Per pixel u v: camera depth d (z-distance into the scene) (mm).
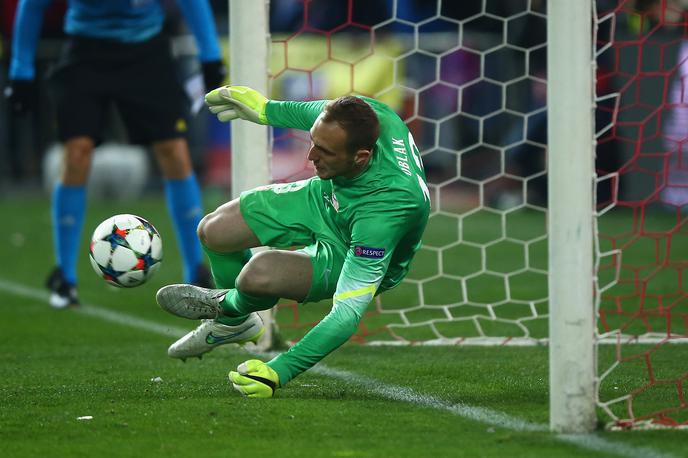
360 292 13008
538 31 41125
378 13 46531
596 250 12164
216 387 14555
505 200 43562
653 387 14656
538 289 25594
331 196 13633
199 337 14992
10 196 51562
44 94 51062
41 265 31125
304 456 10883
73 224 23406
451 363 16688
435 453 10992
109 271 14594
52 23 48344
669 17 34844
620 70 38938
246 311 14375
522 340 18969
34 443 11430
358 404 13398
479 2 46281
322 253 13789
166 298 14570
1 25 48938
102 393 14156
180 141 23500
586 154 11625
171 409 13008
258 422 12336
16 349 18469
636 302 23328
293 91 46000
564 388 11859
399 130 13555
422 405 13398
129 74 23141
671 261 29656
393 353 17781
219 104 14383
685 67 38188
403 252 13898
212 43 22766
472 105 46844
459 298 24453
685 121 39250
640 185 41156
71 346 18781
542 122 42344
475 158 47656
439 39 46125
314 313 22516
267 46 17484
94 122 23109
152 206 46406
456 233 37031
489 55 45969
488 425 12273
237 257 14773
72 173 23094
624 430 11969
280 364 13500
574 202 11641
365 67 45969
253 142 17453
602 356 17359
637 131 39938
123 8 22703
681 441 11453
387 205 12945
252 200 14250
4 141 53062
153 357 17500
